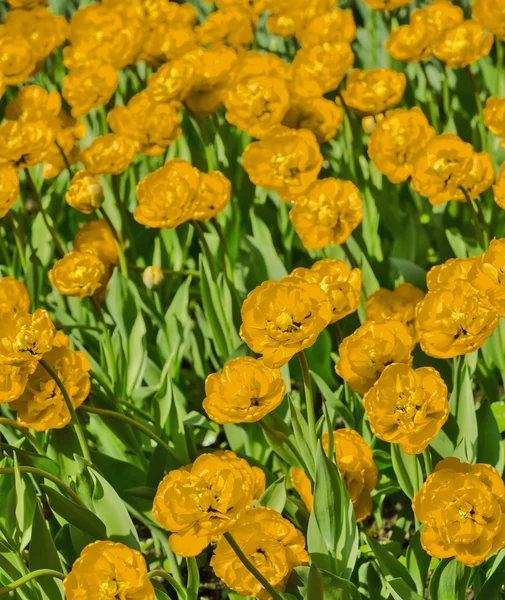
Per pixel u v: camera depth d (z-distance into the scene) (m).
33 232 4.30
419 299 3.01
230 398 1.93
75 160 4.09
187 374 3.60
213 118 4.19
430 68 5.45
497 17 3.68
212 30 4.41
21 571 2.24
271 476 2.87
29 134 3.18
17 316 2.11
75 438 2.59
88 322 3.91
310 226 2.85
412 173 2.99
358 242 3.84
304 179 3.15
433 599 2.17
